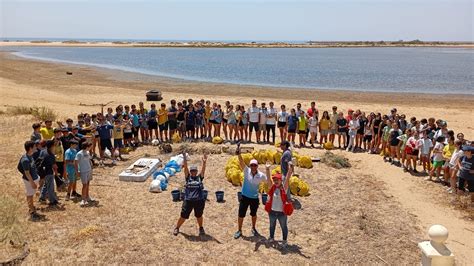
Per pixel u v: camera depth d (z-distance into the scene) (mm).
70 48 149625
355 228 11062
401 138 16281
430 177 14914
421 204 12914
